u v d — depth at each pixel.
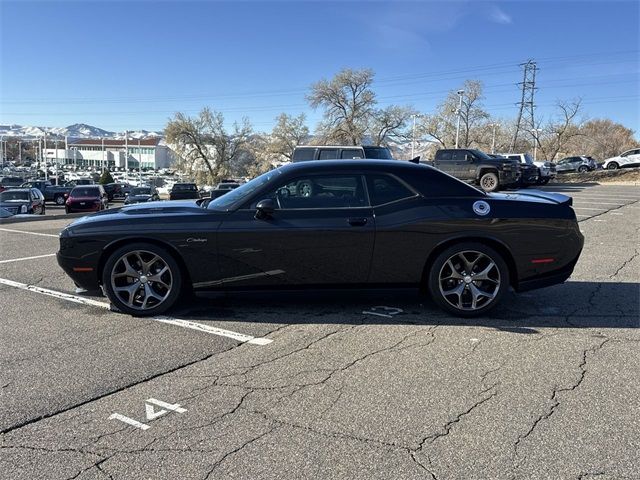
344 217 4.79
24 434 2.87
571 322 4.86
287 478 2.47
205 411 3.13
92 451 2.70
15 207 20.73
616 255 8.28
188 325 4.75
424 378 3.60
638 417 3.05
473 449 2.72
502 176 21.98
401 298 5.65
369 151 13.36
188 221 4.84
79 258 4.88
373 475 2.49
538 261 4.91
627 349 4.15
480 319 4.94
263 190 4.90
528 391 3.40
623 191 24.66
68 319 4.93
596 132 97.06
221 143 78.50
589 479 2.46
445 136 75.06
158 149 152.38
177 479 2.46
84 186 28.78
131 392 3.39
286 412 3.12
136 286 4.95
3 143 140.88
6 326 4.73
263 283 4.88
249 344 4.27
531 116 74.50
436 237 4.80
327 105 67.25
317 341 4.33
